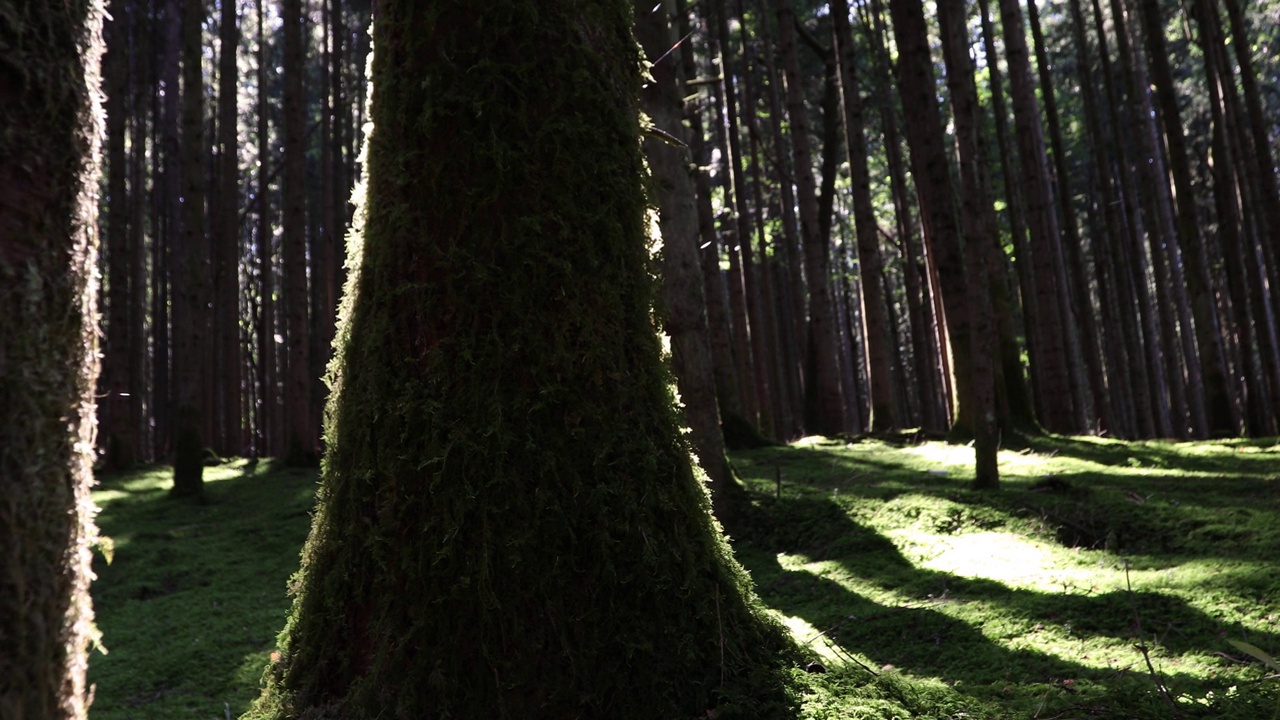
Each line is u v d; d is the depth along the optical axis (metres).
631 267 3.11
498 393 2.81
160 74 24.66
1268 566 4.55
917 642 4.12
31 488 1.75
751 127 19.55
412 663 2.71
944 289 9.12
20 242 1.76
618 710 2.71
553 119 3.01
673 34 10.39
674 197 7.31
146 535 9.66
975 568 5.32
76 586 1.87
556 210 2.95
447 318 2.87
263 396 24.50
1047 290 13.56
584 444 2.85
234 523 10.16
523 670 2.67
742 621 3.00
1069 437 11.72
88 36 1.95
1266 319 13.56
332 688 2.85
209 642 5.74
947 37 8.87
